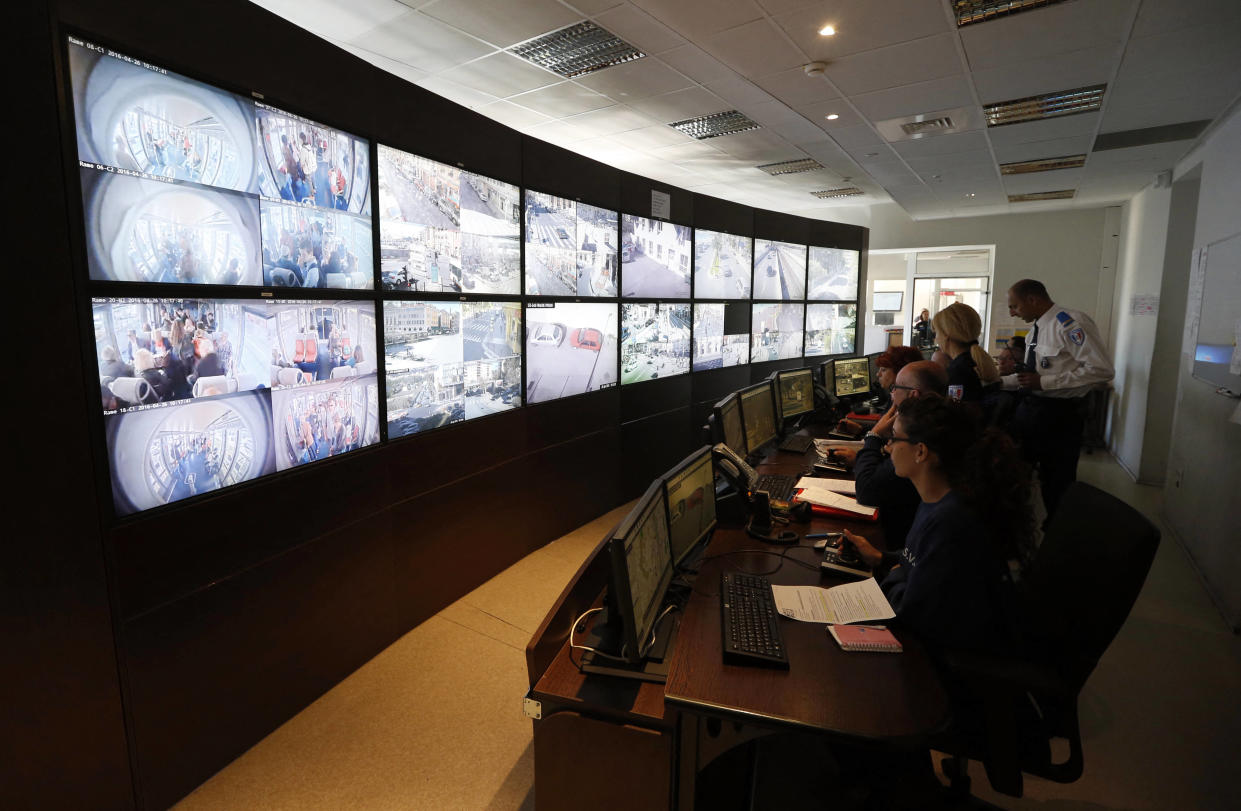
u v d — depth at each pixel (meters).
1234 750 2.10
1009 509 1.52
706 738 1.29
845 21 3.25
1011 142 5.09
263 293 2.00
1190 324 3.97
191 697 1.87
